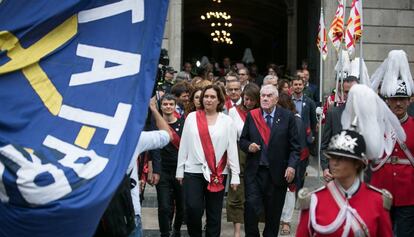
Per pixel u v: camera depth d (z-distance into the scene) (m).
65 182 4.05
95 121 4.50
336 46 12.17
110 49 4.64
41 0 4.52
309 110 11.44
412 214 6.95
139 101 4.59
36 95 4.45
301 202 4.43
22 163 4.04
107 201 4.20
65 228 4.06
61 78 4.53
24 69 4.47
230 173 8.62
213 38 37.91
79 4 4.57
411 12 18.06
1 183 4.00
